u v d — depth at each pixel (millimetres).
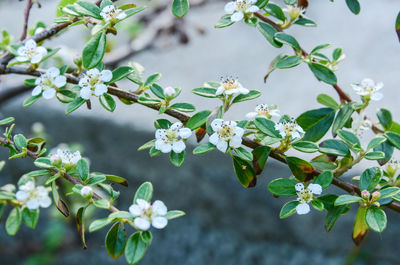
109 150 854
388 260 730
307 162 336
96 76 342
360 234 342
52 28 368
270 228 785
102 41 336
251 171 342
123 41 631
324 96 374
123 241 320
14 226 329
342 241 757
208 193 816
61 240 755
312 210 790
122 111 926
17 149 347
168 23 571
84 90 340
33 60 354
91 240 772
